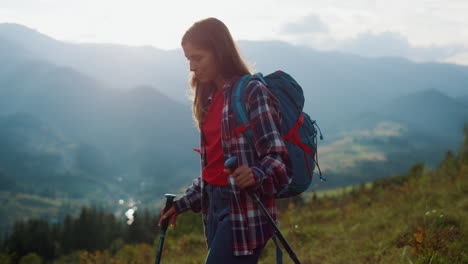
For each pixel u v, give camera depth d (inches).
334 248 200.2
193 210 84.3
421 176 438.9
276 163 63.6
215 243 69.1
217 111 73.6
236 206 68.5
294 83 72.2
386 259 158.2
